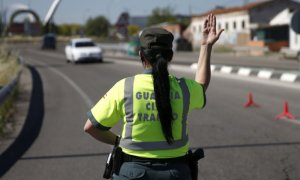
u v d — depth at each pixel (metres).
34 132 13.52
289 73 28.23
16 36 138.50
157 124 3.91
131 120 3.94
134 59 53.81
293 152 10.64
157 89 3.89
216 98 20.42
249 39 80.31
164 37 3.99
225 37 88.44
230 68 32.94
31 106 18.92
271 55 58.97
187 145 4.04
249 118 15.27
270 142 11.68
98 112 4.01
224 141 11.88
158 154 3.90
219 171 9.20
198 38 103.00
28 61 56.56
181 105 4.00
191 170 4.06
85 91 23.84
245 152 10.71
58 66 45.84
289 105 17.81
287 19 69.94
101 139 4.17
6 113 16.06
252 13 86.00
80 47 50.38
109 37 147.75
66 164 9.96
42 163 10.10
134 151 3.91
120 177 3.93
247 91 22.73
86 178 8.91
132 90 3.96
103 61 52.09
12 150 11.34
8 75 28.95
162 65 3.91
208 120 15.05
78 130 13.68
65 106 18.78
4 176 9.17
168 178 3.89
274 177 8.78
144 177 3.88
